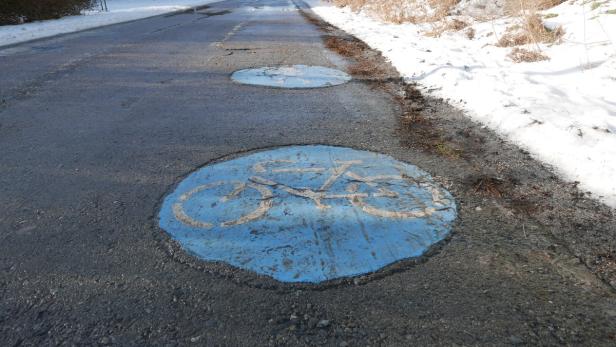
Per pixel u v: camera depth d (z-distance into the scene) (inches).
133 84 220.4
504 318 65.3
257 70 253.6
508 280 73.9
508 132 142.5
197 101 189.3
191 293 71.2
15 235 88.4
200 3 956.0
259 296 70.5
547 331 62.6
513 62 242.5
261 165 121.0
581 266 77.2
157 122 161.2
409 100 189.9
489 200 101.4
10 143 140.6
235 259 79.7
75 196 105.0
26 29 469.7
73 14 659.4
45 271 77.0
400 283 73.4
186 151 132.7
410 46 309.6
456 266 77.7
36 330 63.4
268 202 99.7
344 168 118.6
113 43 360.2
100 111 175.8
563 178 111.0
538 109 153.1
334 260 79.1
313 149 133.1
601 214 93.7
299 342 61.1
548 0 332.5
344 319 65.5
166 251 82.5
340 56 301.0
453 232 88.2
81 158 128.2
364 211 95.7
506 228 89.7
